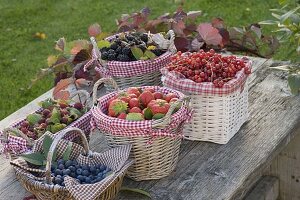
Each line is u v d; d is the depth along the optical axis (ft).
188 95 7.92
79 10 18.71
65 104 8.20
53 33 17.46
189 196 7.21
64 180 6.56
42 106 8.33
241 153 7.98
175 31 10.91
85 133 7.82
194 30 11.18
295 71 9.77
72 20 18.11
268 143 8.17
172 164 7.60
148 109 7.13
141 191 7.25
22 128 7.85
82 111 8.12
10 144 7.54
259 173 7.82
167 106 7.12
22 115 9.39
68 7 19.01
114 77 8.96
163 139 7.18
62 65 10.59
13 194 7.47
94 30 10.84
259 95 9.41
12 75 15.51
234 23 16.85
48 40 17.12
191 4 18.20
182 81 7.85
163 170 7.48
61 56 10.54
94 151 8.16
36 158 7.03
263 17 16.99
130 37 9.23
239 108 8.36
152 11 18.06
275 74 9.98
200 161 7.85
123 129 7.00
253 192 9.88
